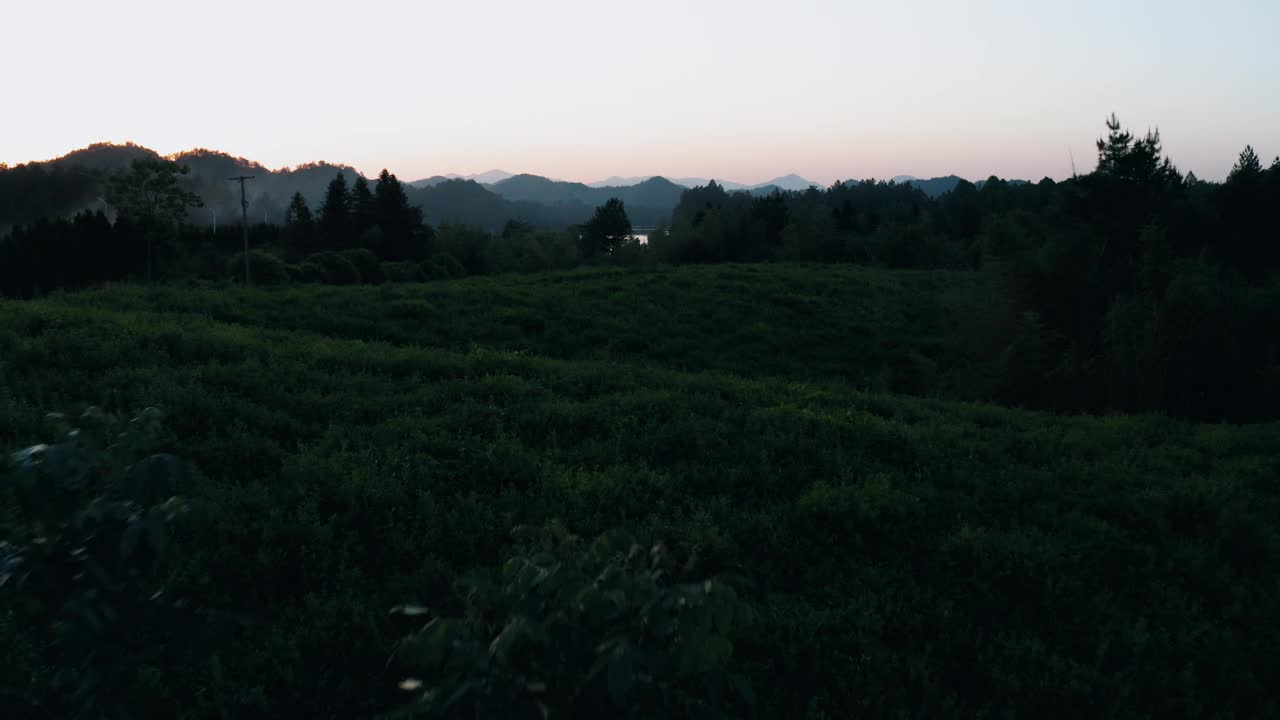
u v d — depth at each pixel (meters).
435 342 20.59
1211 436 11.54
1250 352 14.80
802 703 5.17
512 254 82.56
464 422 10.48
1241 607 6.48
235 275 39.34
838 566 7.01
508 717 2.86
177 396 10.10
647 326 24.20
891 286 33.94
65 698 3.52
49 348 12.33
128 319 16.14
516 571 3.14
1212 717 5.20
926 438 10.73
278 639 5.39
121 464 3.16
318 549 6.66
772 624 5.86
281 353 14.30
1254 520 7.91
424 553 6.91
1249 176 27.48
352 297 25.17
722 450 9.80
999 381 17.12
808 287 32.12
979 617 6.38
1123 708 5.23
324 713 4.95
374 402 11.52
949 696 5.25
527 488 8.47
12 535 3.17
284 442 9.70
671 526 7.30
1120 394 15.07
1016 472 9.42
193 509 3.17
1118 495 8.63
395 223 78.25
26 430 8.56
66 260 53.72
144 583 3.21
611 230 105.44
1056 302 17.91
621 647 2.79
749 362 21.69
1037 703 5.24
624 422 10.77
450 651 3.04
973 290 20.34
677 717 3.20
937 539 7.43
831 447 10.08
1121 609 6.45
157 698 4.58
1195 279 15.88
